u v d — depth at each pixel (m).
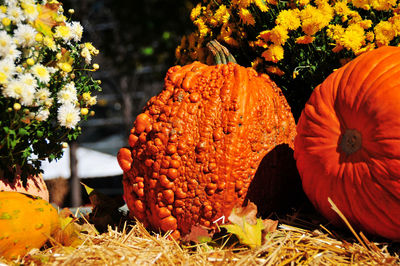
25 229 1.04
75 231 1.11
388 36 1.19
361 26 1.21
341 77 1.12
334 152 1.10
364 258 1.05
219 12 1.34
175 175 1.13
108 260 1.03
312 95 1.15
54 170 3.91
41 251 1.08
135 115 5.26
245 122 1.14
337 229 1.16
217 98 1.15
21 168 1.11
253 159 1.15
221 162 1.12
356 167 1.07
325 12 1.20
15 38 1.05
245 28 1.33
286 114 1.24
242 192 1.14
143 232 1.15
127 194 1.20
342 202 1.09
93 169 4.83
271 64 1.30
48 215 1.08
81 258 1.03
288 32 1.25
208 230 1.13
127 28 2.98
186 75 1.19
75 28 1.17
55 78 1.13
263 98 1.18
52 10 1.12
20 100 1.04
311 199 1.16
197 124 1.14
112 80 4.84
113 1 2.96
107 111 6.61
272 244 1.06
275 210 1.21
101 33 3.80
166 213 1.14
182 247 1.10
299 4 1.26
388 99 1.04
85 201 3.18
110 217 1.23
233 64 1.21
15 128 1.07
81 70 1.19
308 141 1.13
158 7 2.83
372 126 1.05
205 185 1.13
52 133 1.12
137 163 1.18
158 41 2.92
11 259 1.04
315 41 1.25
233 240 1.09
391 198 1.04
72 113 1.10
